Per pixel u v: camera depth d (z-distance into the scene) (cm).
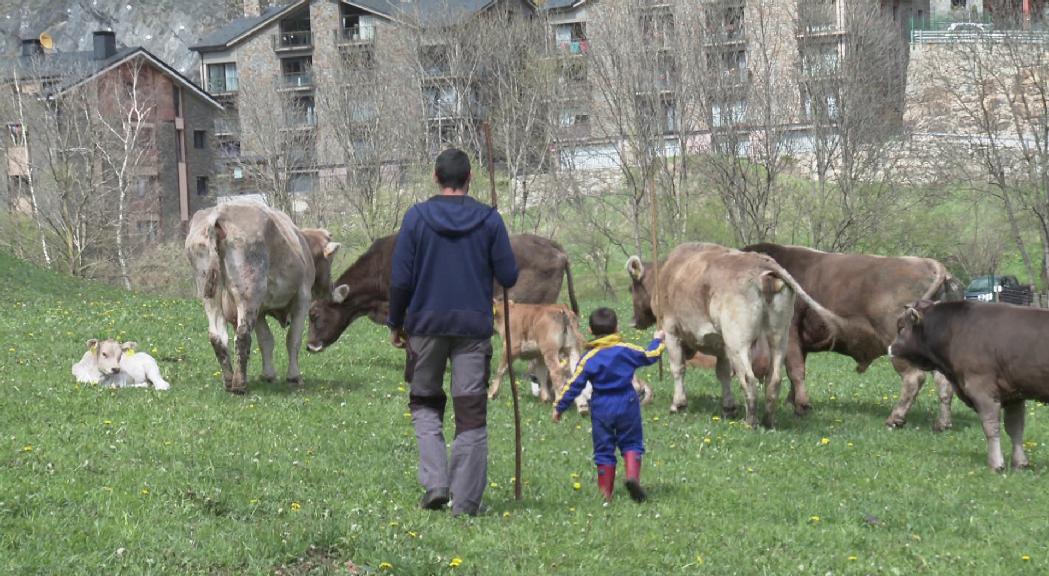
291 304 1477
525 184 5391
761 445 1232
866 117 4597
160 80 8300
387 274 1717
